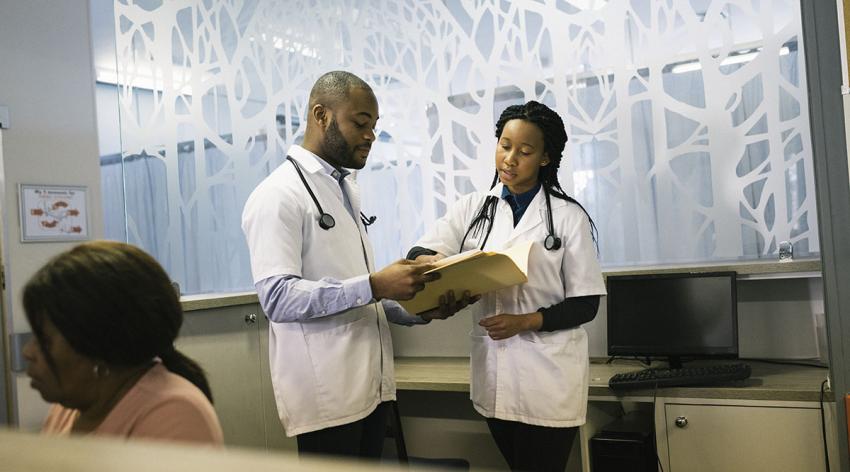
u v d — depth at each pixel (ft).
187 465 0.87
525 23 9.73
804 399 6.76
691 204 8.91
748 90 8.61
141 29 9.67
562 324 6.17
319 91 5.95
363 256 6.16
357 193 6.36
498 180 7.30
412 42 10.39
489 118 9.96
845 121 6.27
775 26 8.46
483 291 6.00
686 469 7.23
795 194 8.42
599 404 8.04
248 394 9.18
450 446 9.95
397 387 8.59
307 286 5.45
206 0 10.27
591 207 9.43
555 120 6.34
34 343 3.39
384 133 10.60
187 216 10.11
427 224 10.36
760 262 8.37
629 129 9.19
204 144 10.27
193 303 8.44
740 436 7.03
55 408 4.14
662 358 8.82
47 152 8.17
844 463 6.40
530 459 6.35
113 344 3.27
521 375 6.26
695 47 8.84
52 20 8.30
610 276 8.59
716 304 8.02
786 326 8.46
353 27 10.71
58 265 3.31
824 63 6.33
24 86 7.98
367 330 5.91
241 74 10.55
